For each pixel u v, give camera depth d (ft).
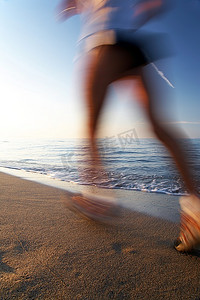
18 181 13.23
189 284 3.37
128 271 3.71
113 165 20.97
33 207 7.45
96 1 4.13
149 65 3.93
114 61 3.98
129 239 5.04
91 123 4.41
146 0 3.92
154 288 3.27
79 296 3.04
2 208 7.29
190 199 3.92
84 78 4.25
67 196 5.84
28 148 51.39
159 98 3.88
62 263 3.89
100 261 4.01
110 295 3.09
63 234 5.18
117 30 3.95
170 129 3.72
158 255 4.27
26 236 5.03
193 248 4.15
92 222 5.79
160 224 6.19
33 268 3.69
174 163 3.76
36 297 2.98
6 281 3.27
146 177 14.93
